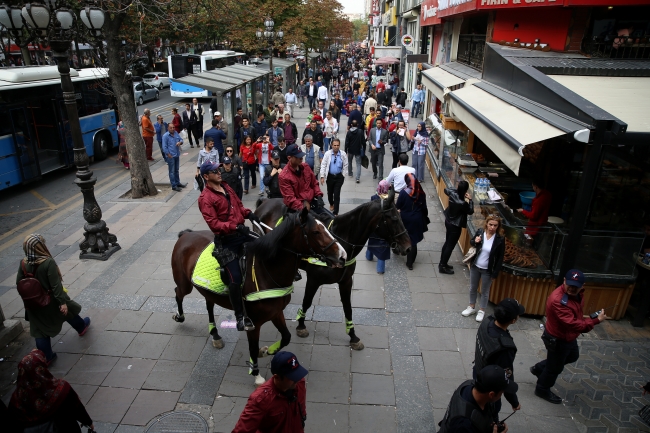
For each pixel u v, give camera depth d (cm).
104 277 839
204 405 543
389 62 3347
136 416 525
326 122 1591
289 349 644
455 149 1156
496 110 770
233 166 1088
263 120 1578
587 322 503
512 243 713
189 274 608
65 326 696
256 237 553
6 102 1312
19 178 1368
